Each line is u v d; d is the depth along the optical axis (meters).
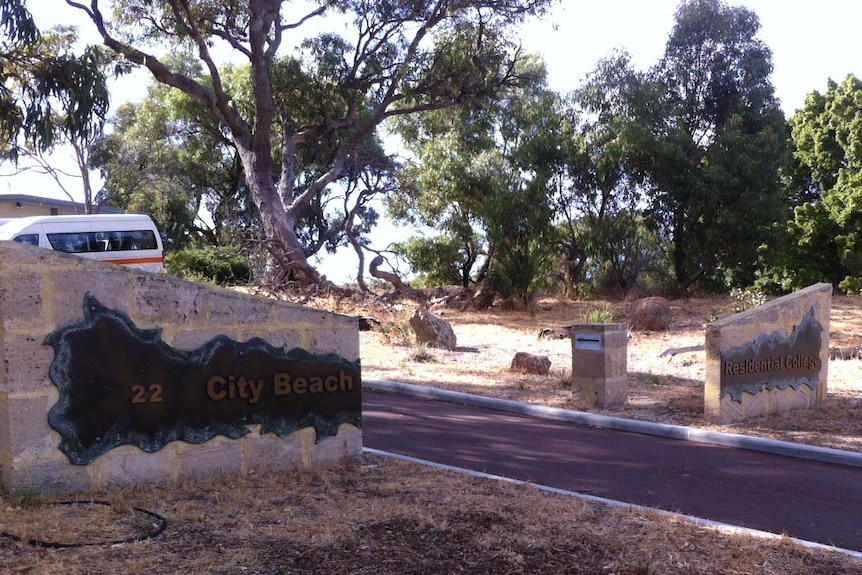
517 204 29.47
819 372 12.28
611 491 7.75
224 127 41.94
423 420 11.20
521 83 32.38
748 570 5.27
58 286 6.29
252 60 28.08
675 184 30.08
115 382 6.55
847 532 6.59
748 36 31.61
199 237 47.34
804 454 9.45
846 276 41.97
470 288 30.36
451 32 31.58
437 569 5.13
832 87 45.06
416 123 36.81
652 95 30.02
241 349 7.25
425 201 33.53
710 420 10.93
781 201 31.19
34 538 5.23
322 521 5.96
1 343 6.07
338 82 32.72
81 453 6.37
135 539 5.38
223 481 6.99
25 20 17.80
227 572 4.91
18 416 6.09
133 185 44.28
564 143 30.16
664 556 5.46
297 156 38.56
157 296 6.77
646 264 31.70
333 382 7.84
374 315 23.64
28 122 19.31
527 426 11.04
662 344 19.62
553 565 5.25
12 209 39.41
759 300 21.78
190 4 28.75
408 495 6.84
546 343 20.47
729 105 31.41
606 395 11.95
